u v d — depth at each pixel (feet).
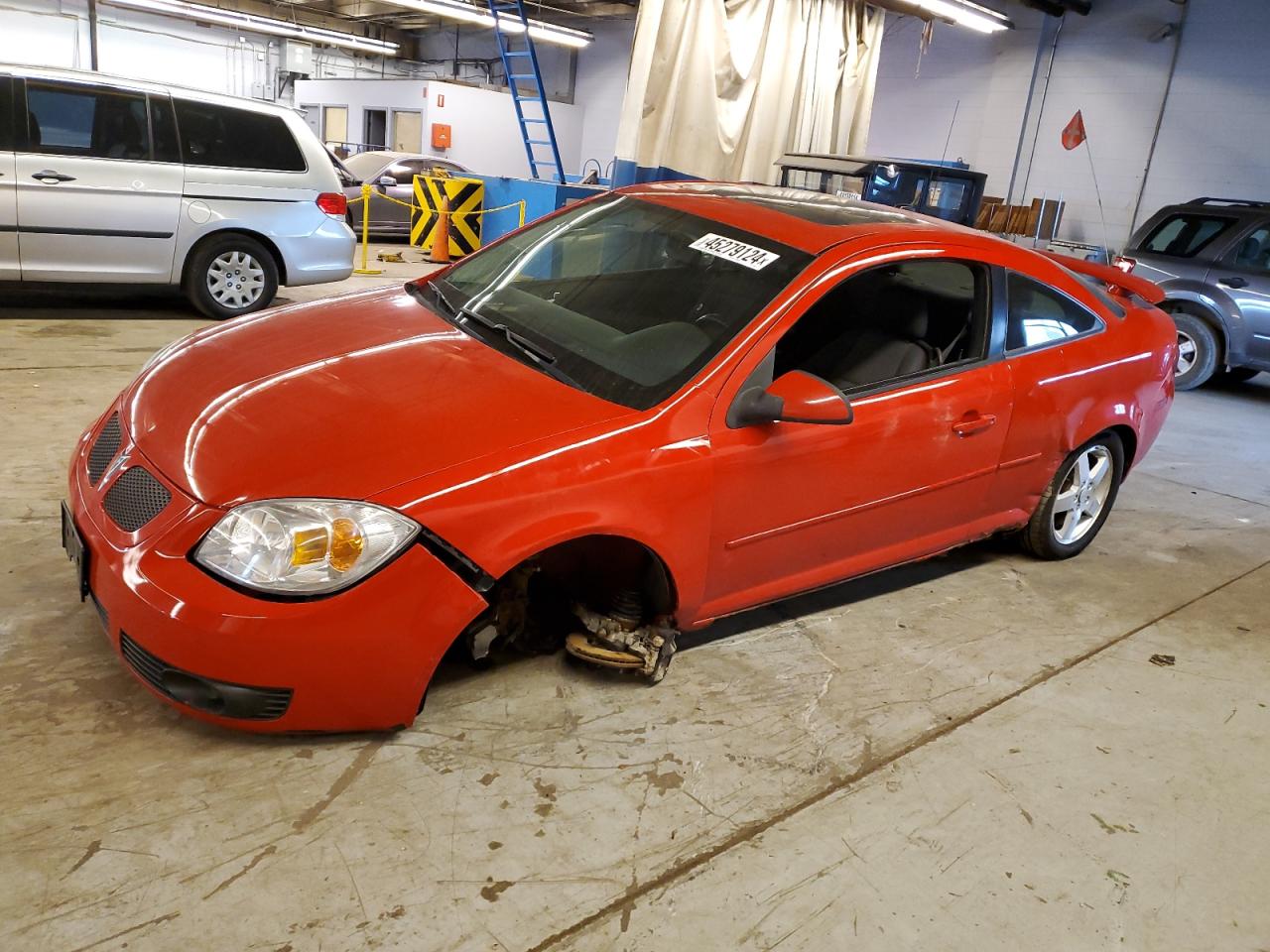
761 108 30.96
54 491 11.00
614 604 8.30
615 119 68.49
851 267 9.05
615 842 6.63
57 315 20.98
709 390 8.02
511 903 5.97
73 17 77.46
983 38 47.21
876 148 52.29
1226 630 11.35
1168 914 6.66
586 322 8.89
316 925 5.60
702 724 8.13
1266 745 8.95
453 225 38.52
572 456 7.22
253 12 80.23
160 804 6.35
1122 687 9.70
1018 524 11.90
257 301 22.48
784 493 8.59
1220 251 26.35
